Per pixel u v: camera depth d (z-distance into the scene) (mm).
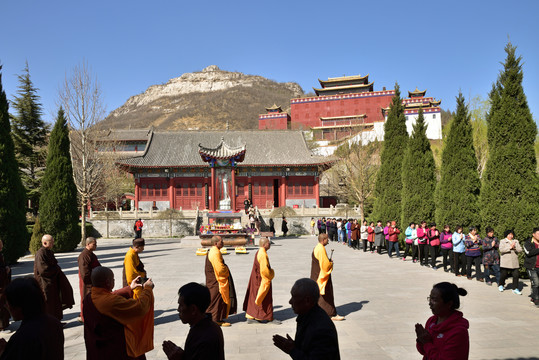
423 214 22125
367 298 11750
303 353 3562
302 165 55594
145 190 55562
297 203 56375
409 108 84938
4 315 9031
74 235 27500
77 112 34125
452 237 15844
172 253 25969
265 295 9125
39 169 48156
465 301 11188
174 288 13570
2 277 8930
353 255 23469
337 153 52281
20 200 20891
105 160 41094
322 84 105812
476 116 33156
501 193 15289
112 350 4785
